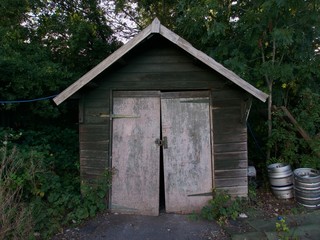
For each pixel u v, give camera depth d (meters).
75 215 4.39
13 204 3.79
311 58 5.95
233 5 6.54
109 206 4.79
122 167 4.77
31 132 6.30
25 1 7.49
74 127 7.91
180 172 4.73
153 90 4.70
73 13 9.03
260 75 5.92
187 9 6.90
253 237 3.83
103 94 4.75
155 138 4.71
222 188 4.72
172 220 4.48
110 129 4.75
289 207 4.79
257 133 6.89
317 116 5.44
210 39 7.07
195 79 4.66
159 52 4.66
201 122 4.71
